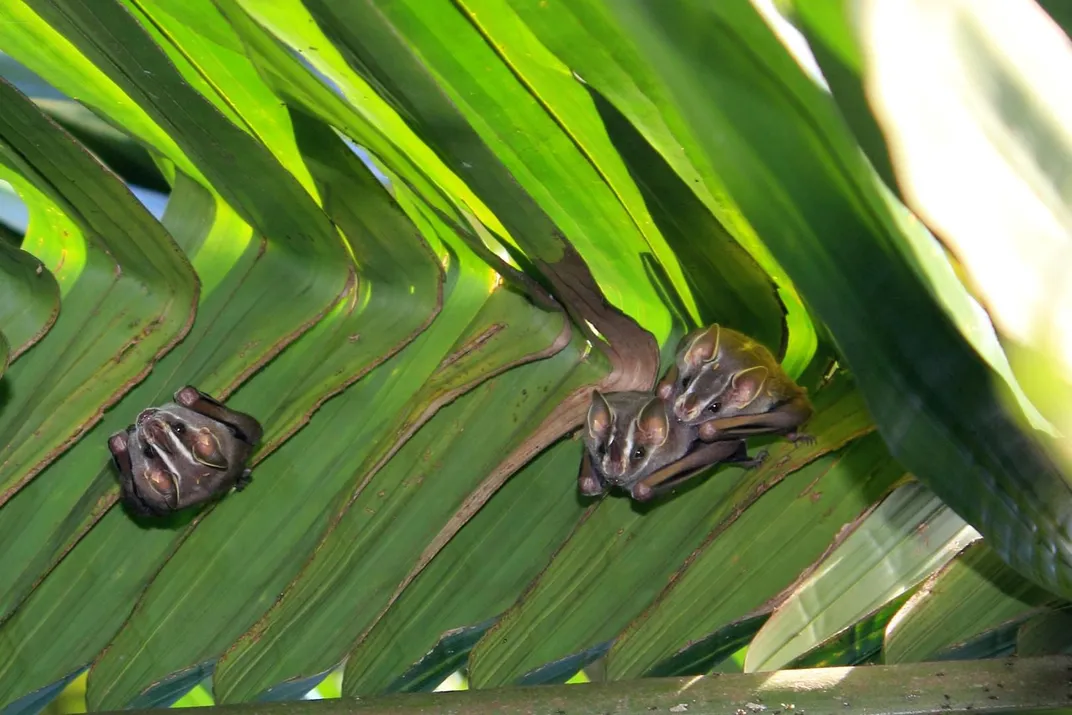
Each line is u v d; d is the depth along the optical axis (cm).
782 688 193
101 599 197
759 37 171
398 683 198
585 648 198
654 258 198
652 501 199
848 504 198
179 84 187
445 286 199
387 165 191
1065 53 166
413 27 186
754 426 199
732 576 198
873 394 183
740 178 180
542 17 183
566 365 198
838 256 181
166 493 195
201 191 199
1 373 185
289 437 197
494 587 198
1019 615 196
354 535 197
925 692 192
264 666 196
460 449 198
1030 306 172
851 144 178
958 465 184
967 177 166
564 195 194
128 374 195
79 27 186
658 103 184
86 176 191
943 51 164
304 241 197
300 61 185
